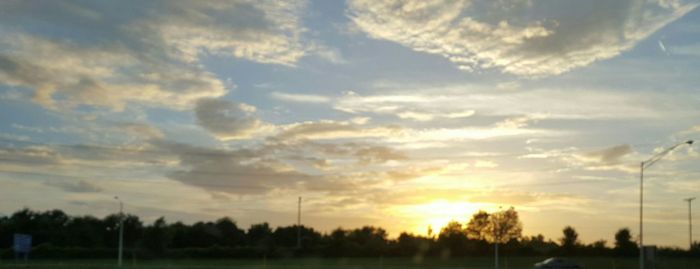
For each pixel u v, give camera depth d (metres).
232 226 140.25
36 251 105.44
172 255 111.19
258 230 139.75
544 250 125.50
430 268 79.31
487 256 119.94
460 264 93.75
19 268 66.62
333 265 84.31
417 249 116.19
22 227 127.12
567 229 133.62
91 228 132.00
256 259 108.88
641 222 62.72
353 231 124.12
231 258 111.12
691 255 112.19
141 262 93.31
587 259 112.06
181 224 134.75
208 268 71.00
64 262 88.06
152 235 126.88
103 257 107.44
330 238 122.81
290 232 137.38
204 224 136.62
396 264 90.62
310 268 73.62
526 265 92.50
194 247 127.62
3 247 124.38
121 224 84.06
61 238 127.06
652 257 62.03
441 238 119.38
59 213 135.38
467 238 122.38
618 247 124.06
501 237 142.12
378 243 119.12
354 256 113.94
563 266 62.59
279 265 84.00
